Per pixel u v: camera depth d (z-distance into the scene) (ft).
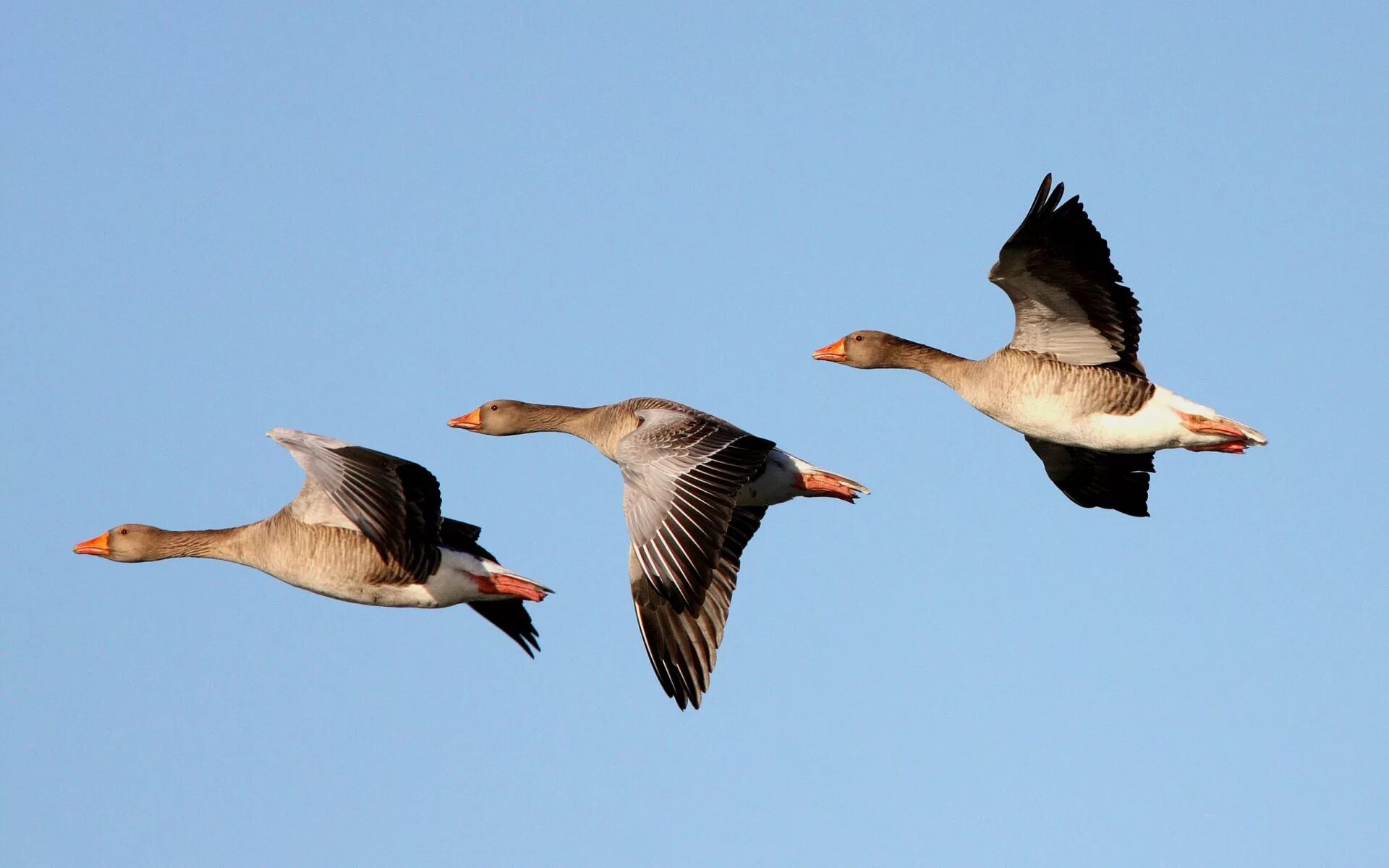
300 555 59.57
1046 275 57.36
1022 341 60.34
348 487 56.70
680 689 52.24
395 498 57.47
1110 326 58.70
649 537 51.67
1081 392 59.21
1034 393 59.88
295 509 59.93
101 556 63.77
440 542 59.93
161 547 63.72
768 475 60.70
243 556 61.05
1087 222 55.77
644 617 51.65
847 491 60.95
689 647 53.72
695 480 52.03
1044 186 54.65
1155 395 58.85
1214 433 58.29
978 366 61.57
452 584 59.41
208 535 62.85
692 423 54.13
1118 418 59.06
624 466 52.95
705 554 50.96
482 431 70.38
